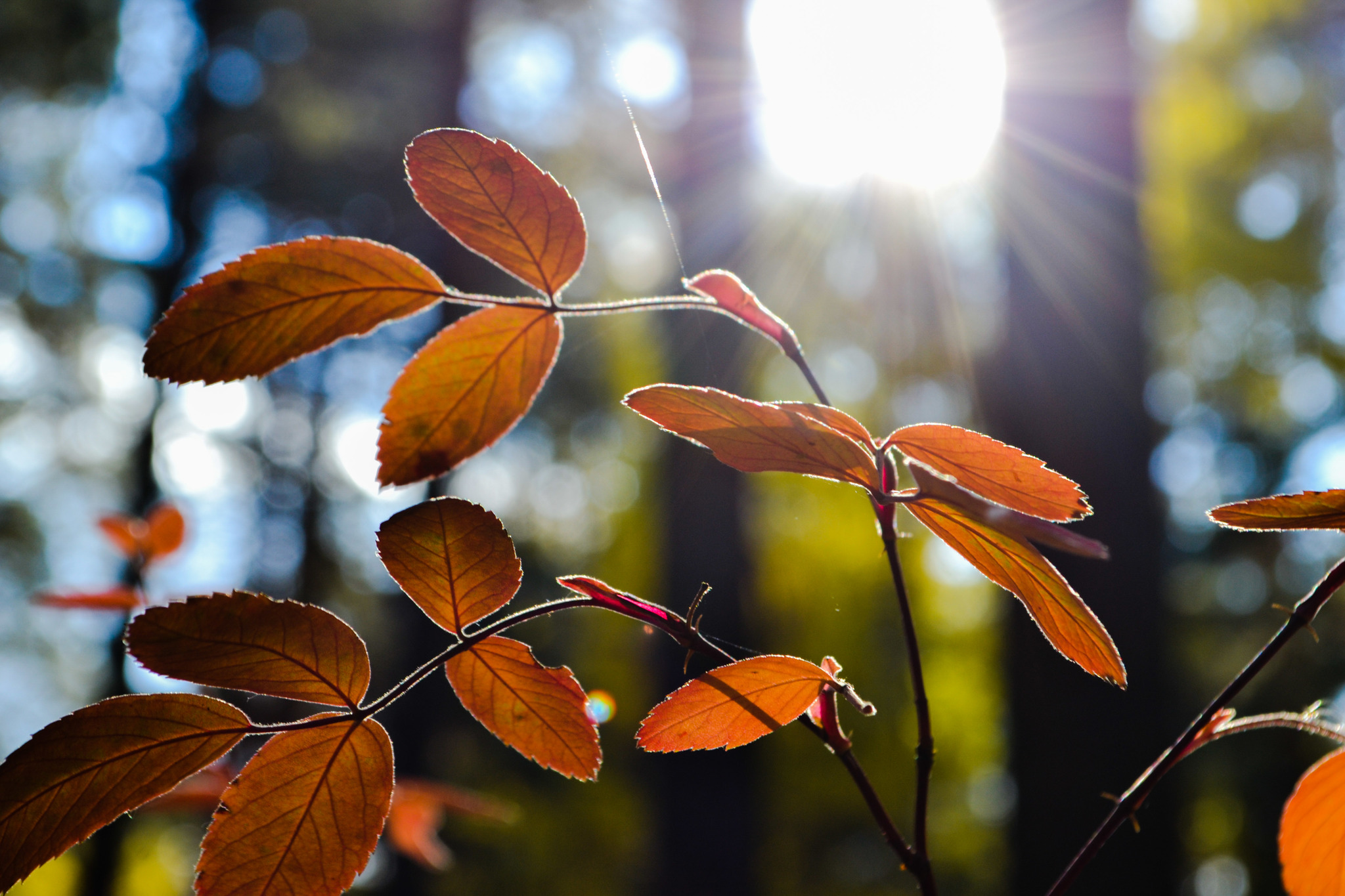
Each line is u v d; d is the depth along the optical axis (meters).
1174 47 10.52
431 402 0.72
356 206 9.85
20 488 10.91
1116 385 2.87
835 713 0.81
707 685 0.77
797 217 7.79
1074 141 2.95
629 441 9.56
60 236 9.91
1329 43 10.55
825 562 9.66
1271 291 11.88
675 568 4.76
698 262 4.84
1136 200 2.93
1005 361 3.06
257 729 0.65
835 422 0.70
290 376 10.89
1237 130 11.10
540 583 12.16
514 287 8.12
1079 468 2.87
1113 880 2.72
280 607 0.65
